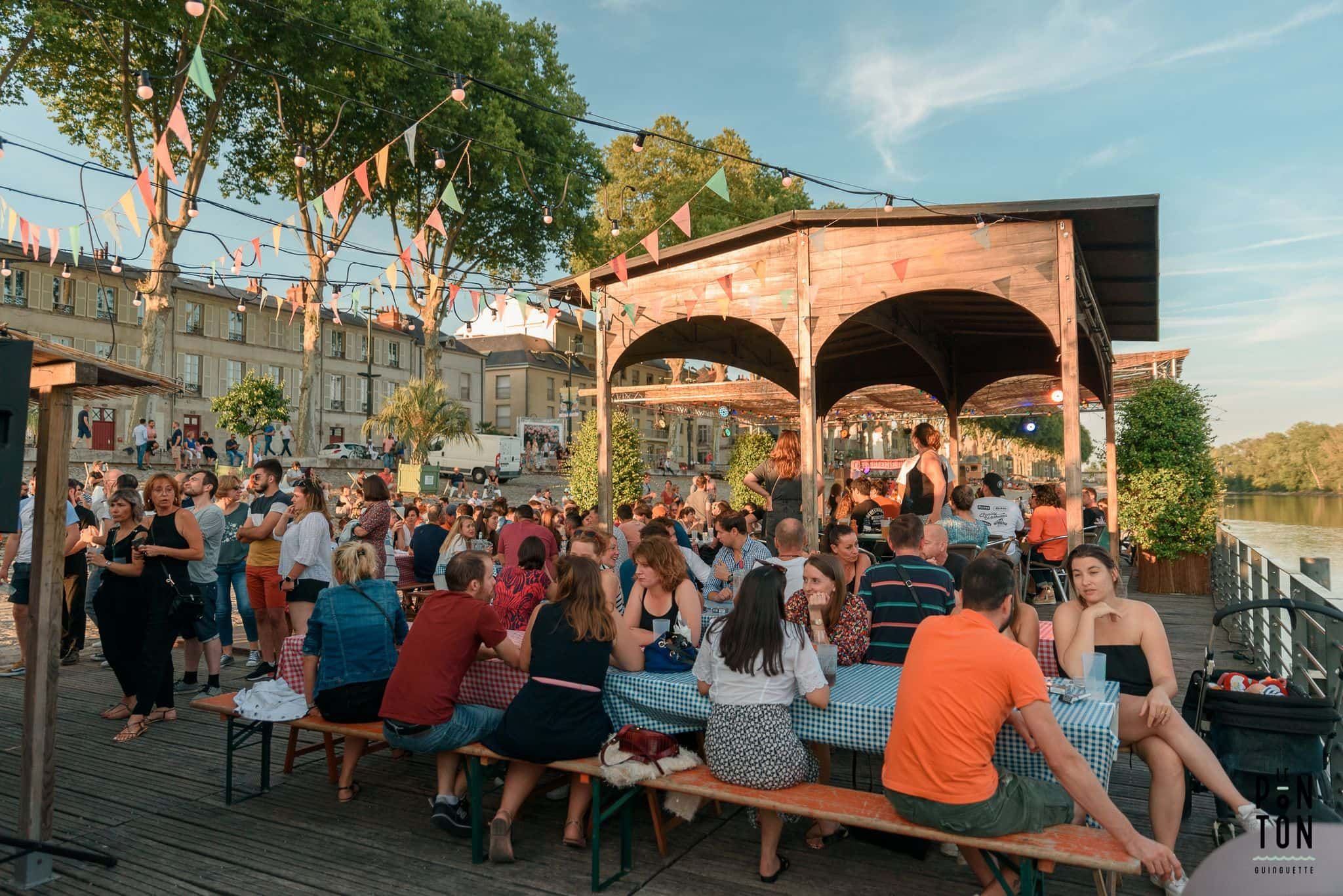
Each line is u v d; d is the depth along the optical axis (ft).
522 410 190.08
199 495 21.30
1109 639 11.98
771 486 26.78
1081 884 11.19
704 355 41.09
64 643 25.21
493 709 13.66
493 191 94.32
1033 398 58.70
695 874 11.52
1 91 71.51
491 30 87.97
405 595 29.55
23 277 107.55
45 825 11.80
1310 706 11.14
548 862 11.92
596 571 12.67
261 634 22.47
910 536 14.19
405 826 13.29
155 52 69.36
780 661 11.00
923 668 9.80
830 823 12.19
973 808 9.22
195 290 127.75
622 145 111.34
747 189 108.47
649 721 12.88
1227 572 33.60
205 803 14.25
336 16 72.28
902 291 26.53
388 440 113.50
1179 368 48.75
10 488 10.11
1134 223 25.53
